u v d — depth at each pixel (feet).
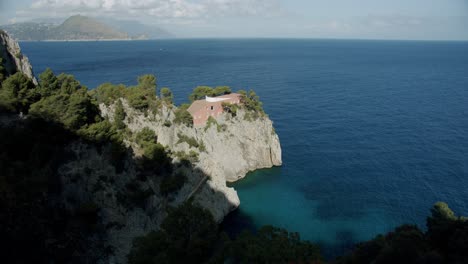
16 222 138.92
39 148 163.63
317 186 293.02
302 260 117.50
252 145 328.70
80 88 219.20
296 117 492.13
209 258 140.26
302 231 231.30
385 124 459.73
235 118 332.80
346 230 231.71
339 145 384.47
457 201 262.26
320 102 584.81
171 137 249.75
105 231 174.29
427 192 276.82
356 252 153.07
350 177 306.76
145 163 210.59
